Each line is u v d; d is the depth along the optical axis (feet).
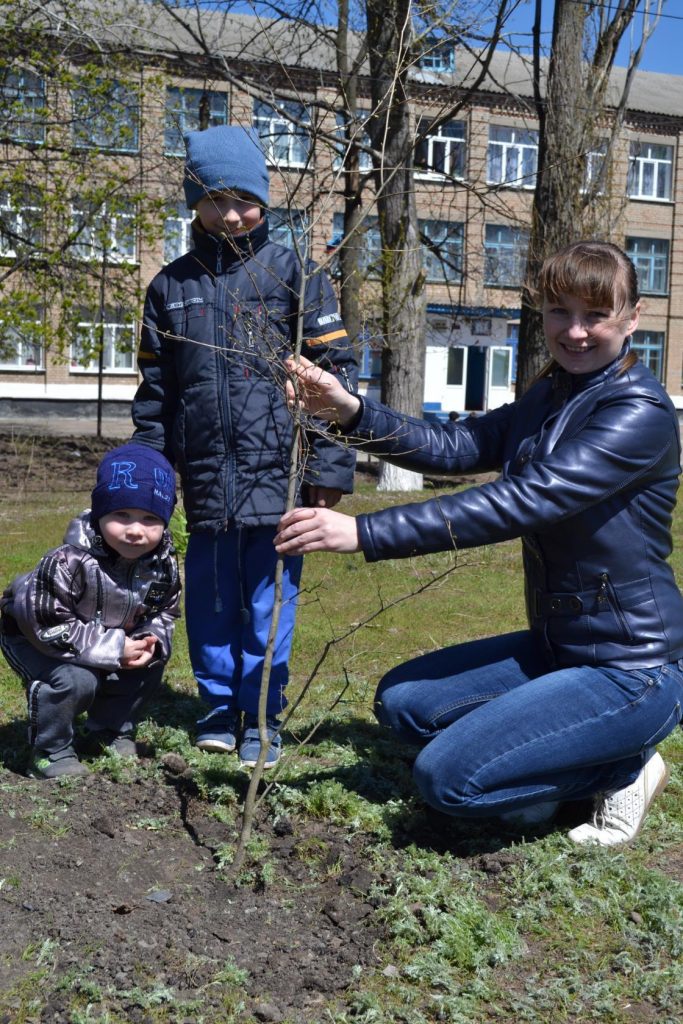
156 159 52.44
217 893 9.21
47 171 51.34
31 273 54.65
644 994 7.91
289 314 11.92
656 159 120.57
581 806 11.03
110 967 7.99
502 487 9.52
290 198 11.20
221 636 12.46
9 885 9.04
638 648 9.89
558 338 10.00
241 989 7.84
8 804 10.62
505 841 10.41
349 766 11.96
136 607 11.46
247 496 12.07
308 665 16.93
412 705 10.82
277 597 9.62
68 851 9.73
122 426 89.35
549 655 10.54
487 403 119.14
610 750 9.80
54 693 11.18
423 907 8.91
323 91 46.21
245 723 12.62
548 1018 7.61
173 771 11.65
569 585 10.04
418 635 18.88
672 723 10.09
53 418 100.53
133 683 12.01
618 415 9.66
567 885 9.41
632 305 9.94
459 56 46.42
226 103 29.86
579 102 48.21
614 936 8.73
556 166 46.29
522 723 9.57
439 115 25.04
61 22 45.65
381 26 35.24
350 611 20.81
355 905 9.02
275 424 12.04
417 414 46.01
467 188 47.50
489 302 106.11
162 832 10.30
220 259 12.16
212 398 12.09
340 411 11.28
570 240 48.96
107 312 57.41
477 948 8.44
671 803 11.43
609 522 9.77
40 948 8.19
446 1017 7.60
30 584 11.12
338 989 7.92
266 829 10.42
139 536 11.02
